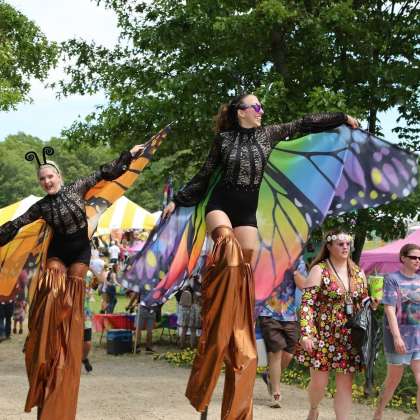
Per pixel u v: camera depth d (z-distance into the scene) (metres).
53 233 5.52
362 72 11.78
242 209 4.82
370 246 21.20
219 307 4.52
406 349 6.41
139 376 10.00
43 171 5.48
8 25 17.78
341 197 5.57
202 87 12.02
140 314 12.58
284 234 5.45
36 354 5.21
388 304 6.39
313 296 5.76
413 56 12.36
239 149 4.83
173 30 12.53
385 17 12.27
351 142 5.44
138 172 5.86
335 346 5.71
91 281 10.12
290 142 5.40
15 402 7.84
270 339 7.67
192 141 12.95
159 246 5.45
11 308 14.26
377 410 6.62
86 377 9.84
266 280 5.46
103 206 5.77
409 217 11.60
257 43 11.68
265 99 10.62
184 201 5.02
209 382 4.46
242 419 4.41
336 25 11.20
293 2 11.23
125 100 12.62
